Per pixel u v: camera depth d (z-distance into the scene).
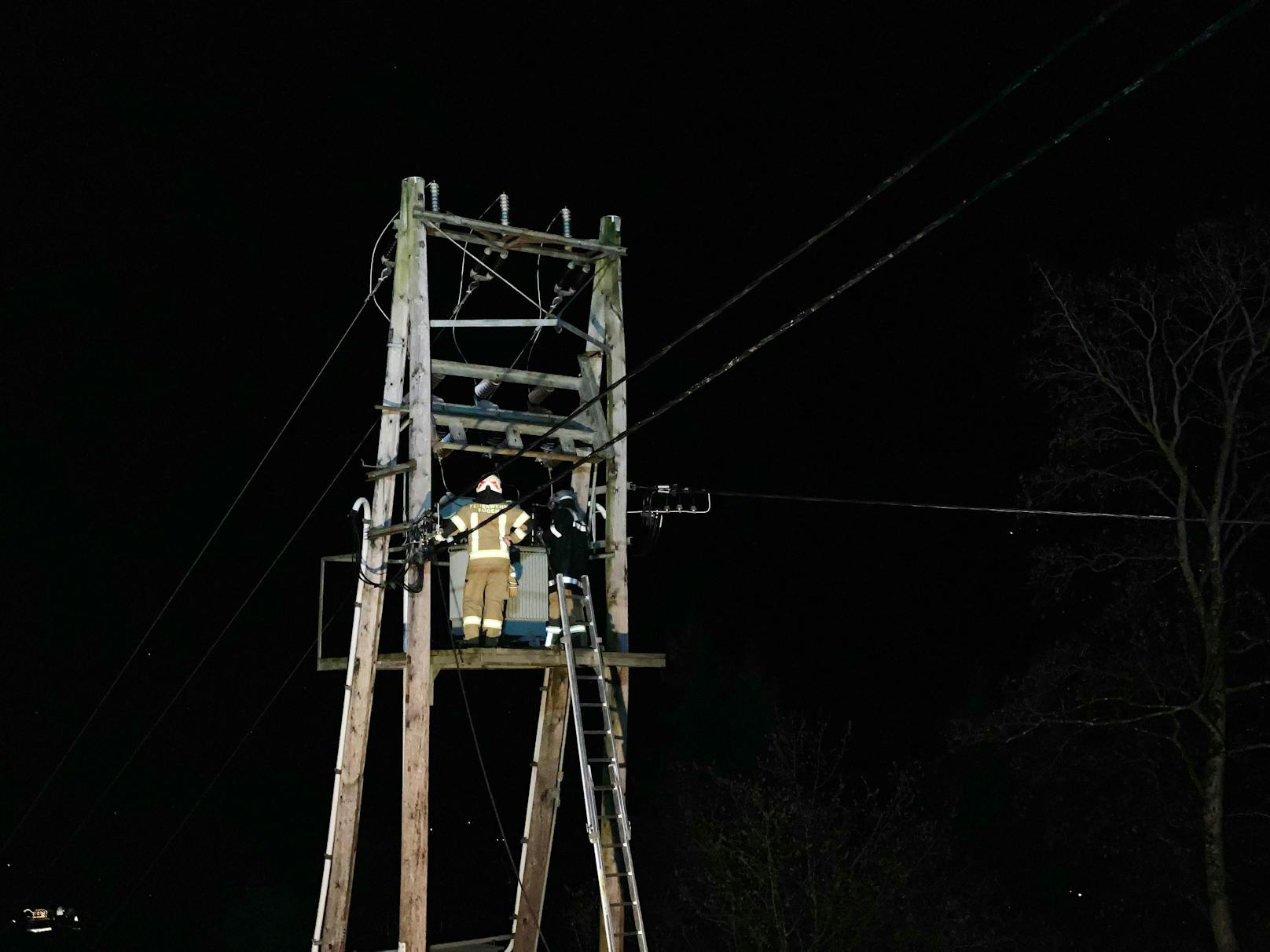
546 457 12.47
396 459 12.12
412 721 11.40
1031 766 27.17
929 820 31.38
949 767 35.62
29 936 38.97
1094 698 23.44
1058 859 31.45
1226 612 23.20
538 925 13.59
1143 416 22.86
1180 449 23.83
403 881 11.22
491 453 12.41
